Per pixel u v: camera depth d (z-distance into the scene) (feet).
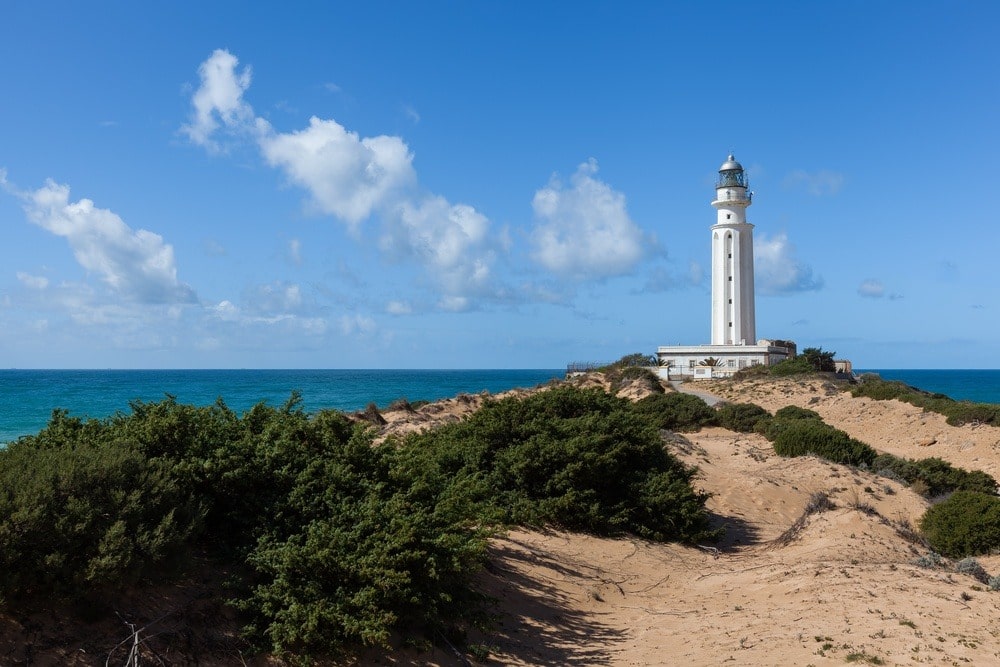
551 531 57.00
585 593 46.50
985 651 30.37
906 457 136.87
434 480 43.21
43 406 232.94
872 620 35.27
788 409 162.81
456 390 404.77
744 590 46.73
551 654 36.37
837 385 218.59
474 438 64.75
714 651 34.45
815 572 46.50
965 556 61.16
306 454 39.86
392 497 38.06
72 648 26.07
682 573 53.98
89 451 31.35
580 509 58.29
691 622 40.57
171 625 28.99
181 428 37.47
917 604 37.37
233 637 30.27
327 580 33.01
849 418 175.11
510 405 66.33
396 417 125.39
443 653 33.99
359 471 40.45
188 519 32.07
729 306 286.05
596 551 54.90
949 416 152.05
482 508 48.93
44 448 35.83
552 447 59.41
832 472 95.66
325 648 31.17
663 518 61.00
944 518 64.03
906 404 171.12
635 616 43.62
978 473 104.99
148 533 29.04
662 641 37.81
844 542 56.70
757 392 215.10
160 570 30.12
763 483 84.48
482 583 43.14
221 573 33.17
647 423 67.56
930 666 28.68
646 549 57.57
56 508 27.71
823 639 33.17
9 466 29.32
